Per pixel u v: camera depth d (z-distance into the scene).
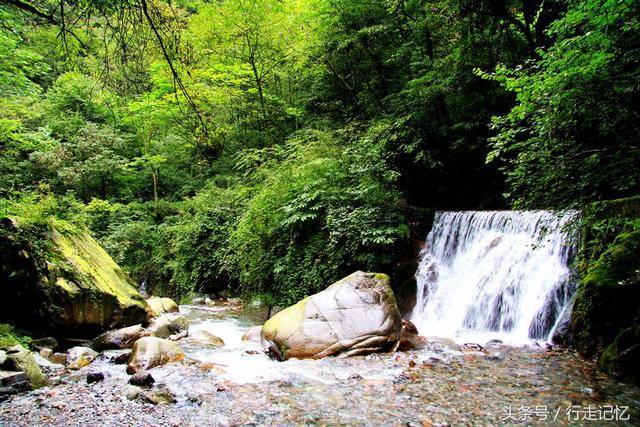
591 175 4.36
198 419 3.61
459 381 4.36
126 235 14.98
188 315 9.97
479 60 9.58
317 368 5.02
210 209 13.95
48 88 16.53
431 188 11.56
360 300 6.34
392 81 13.67
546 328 5.75
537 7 8.23
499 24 9.16
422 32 11.61
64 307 6.84
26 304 6.65
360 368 4.97
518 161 5.04
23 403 3.99
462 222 8.16
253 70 15.07
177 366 5.23
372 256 8.11
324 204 8.93
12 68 10.94
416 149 10.87
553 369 4.54
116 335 6.73
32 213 7.33
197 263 13.34
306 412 3.73
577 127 4.43
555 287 5.82
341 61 14.79
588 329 5.01
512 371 4.56
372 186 8.53
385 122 10.91
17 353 4.70
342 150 10.53
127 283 8.64
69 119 15.75
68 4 2.83
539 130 4.59
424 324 7.43
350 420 3.55
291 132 16.72
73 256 7.60
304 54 14.37
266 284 10.09
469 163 11.25
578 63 3.94
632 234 5.07
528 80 4.63
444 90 9.87
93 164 14.88
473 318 6.91
